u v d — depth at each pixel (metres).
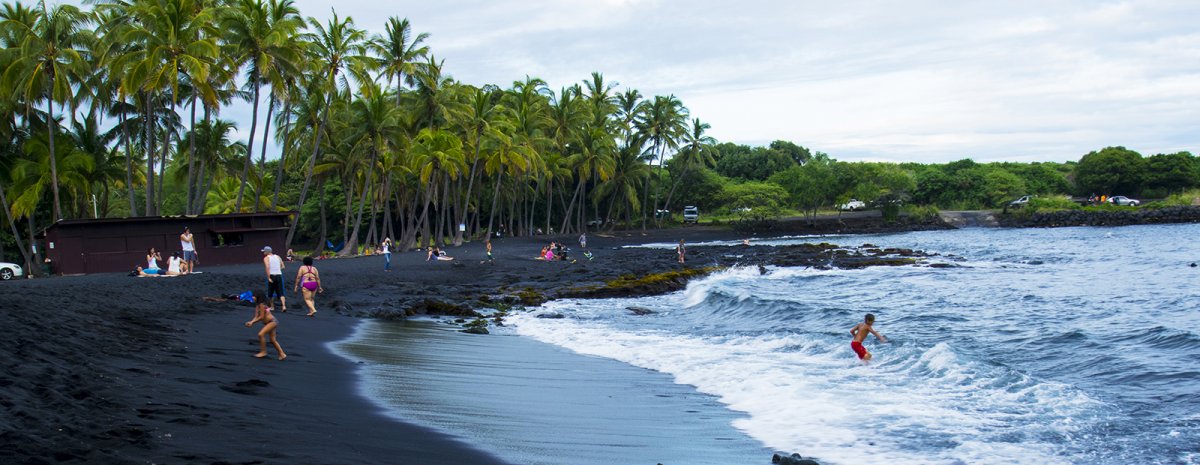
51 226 37.50
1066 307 24.91
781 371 14.00
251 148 43.88
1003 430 9.88
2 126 44.38
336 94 49.84
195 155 50.19
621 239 80.06
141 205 86.75
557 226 95.31
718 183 105.75
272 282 21.62
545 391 12.20
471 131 64.12
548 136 79.50
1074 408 10.98
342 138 55.72
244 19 41.81
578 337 19.27
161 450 6.75
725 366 14.60
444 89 60.44
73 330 12.98
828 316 22.86
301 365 13.00
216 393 9.62
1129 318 21.81
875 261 45.16
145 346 12.74
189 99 47.66
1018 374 12.98
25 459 5.97
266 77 44.44
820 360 15.16
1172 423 10.13
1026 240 70.56
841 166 97.31
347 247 55.00
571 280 35.62
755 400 11.77
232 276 29.61
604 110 86.38
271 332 13.33
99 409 7.92
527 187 77.56
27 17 42.34
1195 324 20.12
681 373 14.16
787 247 61.75
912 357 14.78
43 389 8.34
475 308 26.19
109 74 40.38
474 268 41.53
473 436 8.90
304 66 44.06
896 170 97.81
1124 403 11.47
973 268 42.28
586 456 8.38
